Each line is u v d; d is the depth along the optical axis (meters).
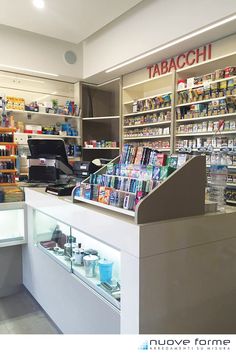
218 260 1.68
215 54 3.68
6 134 3.08
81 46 5.41
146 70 4.72
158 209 1.47
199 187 1.60
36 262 2.75
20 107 4.94
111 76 5.29
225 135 3.66
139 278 1.39
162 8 3.77
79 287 2.02
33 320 2.53
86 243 2.27
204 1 3.26
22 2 3.66
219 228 1.66
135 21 4.21
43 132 5.25
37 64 4.95
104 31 4.85
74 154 5.57
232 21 3.18
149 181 1.54
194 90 3.83
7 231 3.02
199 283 1.61
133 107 4.93
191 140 3.94
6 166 3.06
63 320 2.28
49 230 2.75
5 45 4.64
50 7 3.78
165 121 4.29
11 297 2.96
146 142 4.82
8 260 3.01
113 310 1.66
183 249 1.52
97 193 1.86
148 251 1.40
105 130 6.25
